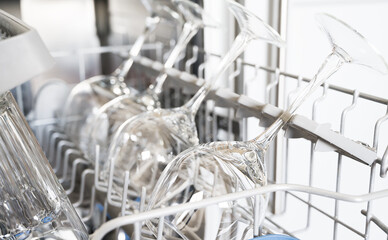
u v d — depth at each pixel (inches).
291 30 31.6
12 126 13.5
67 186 28.4
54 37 38.4
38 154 14.6
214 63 34.2
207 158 16.0
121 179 20.7
